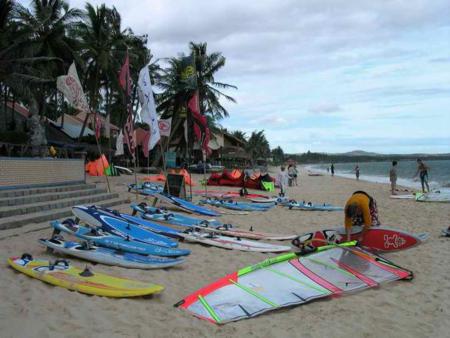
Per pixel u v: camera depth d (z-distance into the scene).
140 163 43.75
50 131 29.83
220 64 36.91
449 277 6.79
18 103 34.78
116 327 4.22
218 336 4.25
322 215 13.73
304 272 6.19
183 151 45.66
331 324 4.77
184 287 5.86
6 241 7.55
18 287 5.17
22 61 24.77
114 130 39.25
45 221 9.54
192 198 16.84
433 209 15.77
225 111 38.75
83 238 7.21
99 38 30.92
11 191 10.36
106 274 6.04
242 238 9.46
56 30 27.94
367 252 6.84
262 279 5.85
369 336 4.49
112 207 12.91
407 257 8.09
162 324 4.41
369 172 83.12
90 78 31.86
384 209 15.84
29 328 3.97
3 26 24.38
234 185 25.16
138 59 35.19
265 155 102.56
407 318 5.05
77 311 4.51
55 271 5.67
